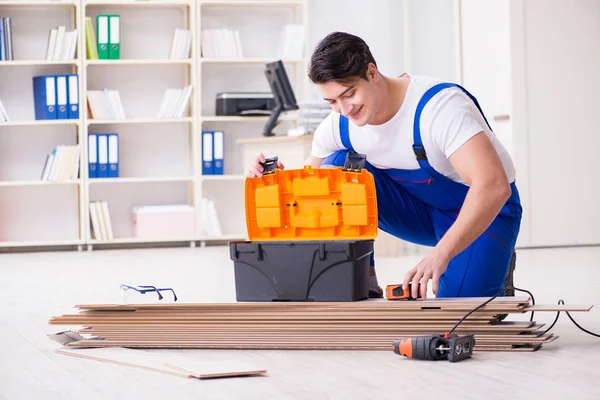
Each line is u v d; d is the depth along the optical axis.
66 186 7.37
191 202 7.45
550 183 6.65
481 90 6.98
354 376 2.07
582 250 6.32
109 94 7.08
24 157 7.29
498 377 2.03
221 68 7.55
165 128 7.51
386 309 2.38
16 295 4.09
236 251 2.48
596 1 6.69
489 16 6.79
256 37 7.59
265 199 2.50
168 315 2.49
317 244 2.41
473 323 2.36
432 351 2.21
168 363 2.23
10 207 7.28
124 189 7.45
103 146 7.02
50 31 7.01
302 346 2.40
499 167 2.29
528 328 2.37
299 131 5.64
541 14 6.60
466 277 2.65
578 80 6.68
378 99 2.37
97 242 7.00
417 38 7.50
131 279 4.75
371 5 7.59
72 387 2.05
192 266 5.50
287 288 2.46
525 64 6.58
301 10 7.59
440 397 1.86
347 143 2.69
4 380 2.15
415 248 6.10
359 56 2.28
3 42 6.95
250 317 2.45
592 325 2.84
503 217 2.69
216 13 7.51
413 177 2.70
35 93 7.09
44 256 6.52
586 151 6.72
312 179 2.47
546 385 1.95
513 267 2.79
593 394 1.87
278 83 6.16
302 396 1.90
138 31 7.44
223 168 7.31
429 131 2.41
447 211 2.84
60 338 2.62
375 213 2.46
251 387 1.99
